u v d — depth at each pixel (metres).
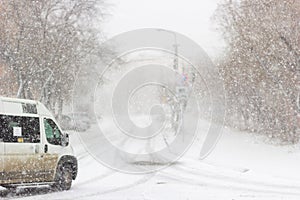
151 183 15.87
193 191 13.70
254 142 32.88
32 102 13.84
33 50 33.19
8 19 31.88
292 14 29.48
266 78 34.19
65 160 14.45
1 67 33.72
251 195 12.83
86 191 13.98
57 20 35.62
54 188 14.27
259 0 31.39
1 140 12.50
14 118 13.02
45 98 36.75
